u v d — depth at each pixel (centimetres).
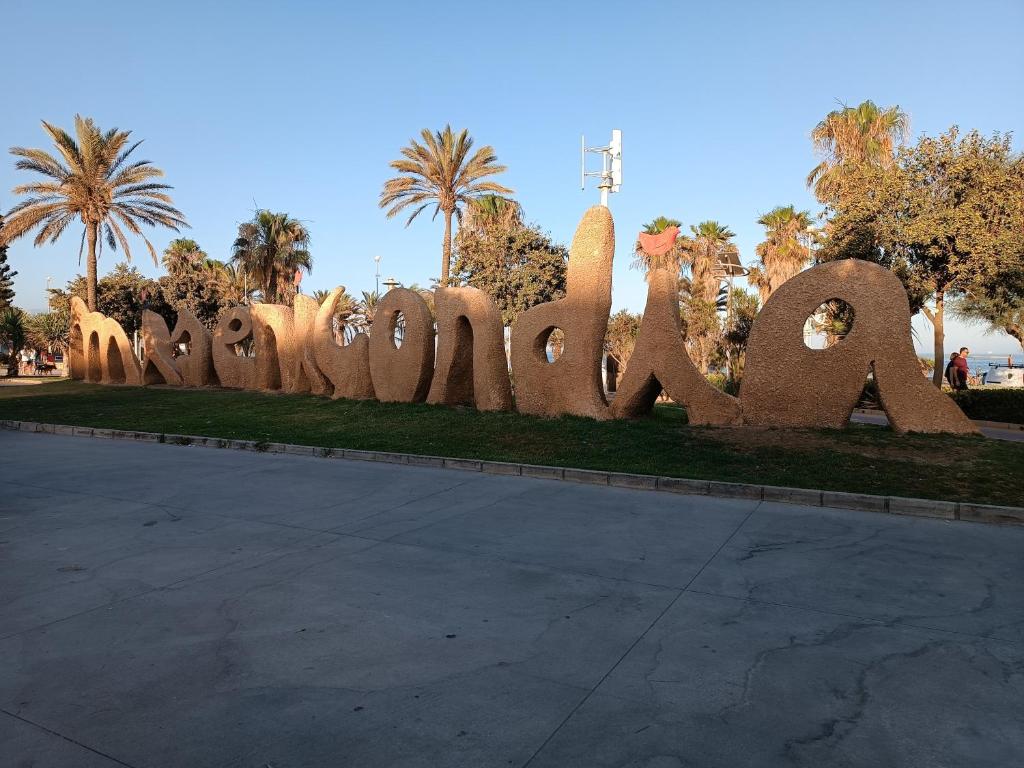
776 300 1293
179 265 4728
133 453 1317
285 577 577
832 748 324
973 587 555
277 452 1316
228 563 617
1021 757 318
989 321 2964
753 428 1270
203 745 325
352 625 473
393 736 332
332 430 1491
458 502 872
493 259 3538
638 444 1188
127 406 2058
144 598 527
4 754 318
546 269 3506
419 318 1725
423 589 546
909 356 1201
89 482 1012
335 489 955
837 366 1240
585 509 832
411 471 1099
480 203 3838
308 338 2062
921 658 423
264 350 2228
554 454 1158
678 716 352
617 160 2272
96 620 483
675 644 442
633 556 637
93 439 1560
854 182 2384
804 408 1262
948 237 2111
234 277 5325
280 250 4497
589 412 1455
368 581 566
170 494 924
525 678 394
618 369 4216
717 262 3747
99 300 4447
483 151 3356
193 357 2464
